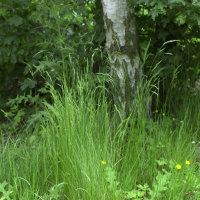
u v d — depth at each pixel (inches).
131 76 122.7
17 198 80.7
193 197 83.7
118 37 118.2
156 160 95.4
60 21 128.2
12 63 146.6
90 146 90.0
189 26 153.3
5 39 138.4
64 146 88.4
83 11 137.3
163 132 113.9
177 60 145.2
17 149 100.7
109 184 83.6
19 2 134.6
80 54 147.6
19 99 127.7
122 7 114.4
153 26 150.0
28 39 149.6
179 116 138.4
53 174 90.1
